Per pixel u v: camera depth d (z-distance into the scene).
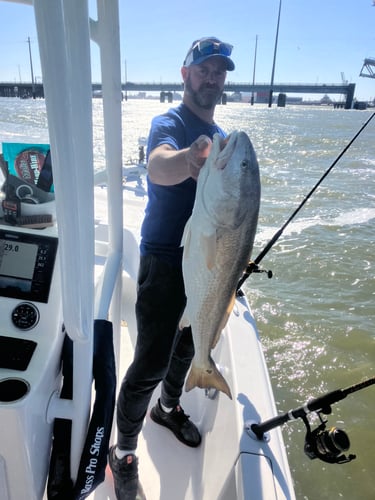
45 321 1.21
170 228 1.66
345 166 15.66
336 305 5.41
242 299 2.40
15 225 1.25
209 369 1.52
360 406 3.86
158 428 2.06
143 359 1.65
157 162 1.45
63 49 0.77
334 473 3.24
